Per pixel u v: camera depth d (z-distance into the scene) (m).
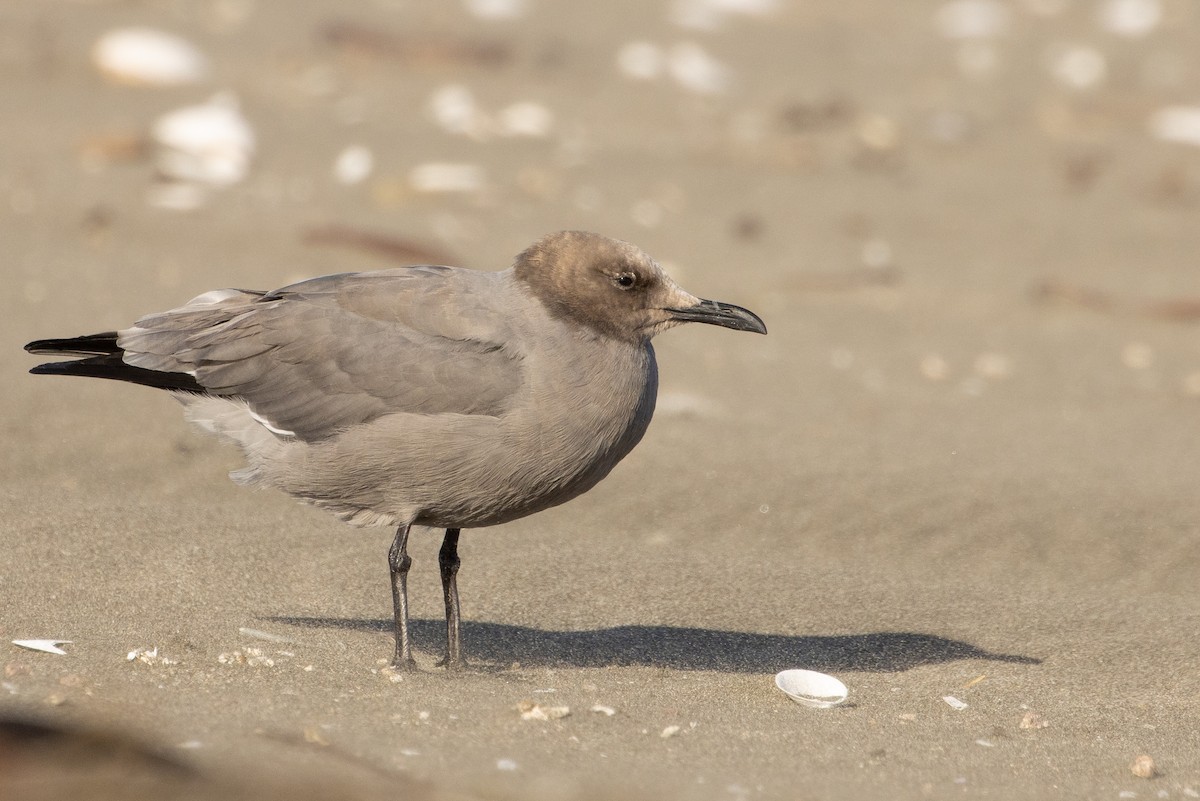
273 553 11.28
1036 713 9.23
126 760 6.59
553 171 24.69
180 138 23.70
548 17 35.25
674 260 20.72
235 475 9.66
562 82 30.64
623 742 8.07
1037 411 15.77
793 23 36.91
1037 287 20.28
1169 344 18.55
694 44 34.19
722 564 11.89
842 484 13.37
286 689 8.52
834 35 36.06
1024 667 10.20
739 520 12.90
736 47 34.44
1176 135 29.08
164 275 17.92
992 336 18.53
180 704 7.99
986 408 15.79
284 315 9.53
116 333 9.90
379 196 22.36
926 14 38.47
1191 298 20.11
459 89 29.06
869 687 9.68
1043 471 13.81
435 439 9.09
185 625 9.67
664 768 7.65
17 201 20.34
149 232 19.59
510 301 9.45
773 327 18.38
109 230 19.56
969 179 26.03
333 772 6.98
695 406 15.26
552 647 10.16
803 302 19.48
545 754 7.70
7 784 6.30
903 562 12.36
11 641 9.02
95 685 8.22
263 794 6.52
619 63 31.91
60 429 13.48
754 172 25.66
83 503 11.88
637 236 21.73
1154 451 14.54
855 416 15.25
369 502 9.41
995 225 23.59
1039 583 12.02
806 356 17.34
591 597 11.11
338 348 9.33
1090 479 13.66
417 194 22.45
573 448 9.26
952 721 8.98
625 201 23.41
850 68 33.28
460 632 10.12
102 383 14.58
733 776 7.61
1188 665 10.26
